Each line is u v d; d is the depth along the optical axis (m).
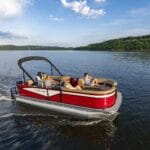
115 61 52.25
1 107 13.29
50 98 11.95
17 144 8.98
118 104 11.05
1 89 17.88
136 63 44.69
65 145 8.85
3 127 10.60
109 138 9.38
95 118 10.79
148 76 25.59
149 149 8.48
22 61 13.05
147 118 11.54
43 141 9.21
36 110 12.61
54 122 11.09
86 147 8.68
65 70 34.50
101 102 10.35
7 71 31.34
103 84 12.55
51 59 65.62
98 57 73.56
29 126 10.70
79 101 10.92
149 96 15.81
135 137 9.44
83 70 34.12
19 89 13.34
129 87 19.11
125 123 10.89
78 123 10.87
